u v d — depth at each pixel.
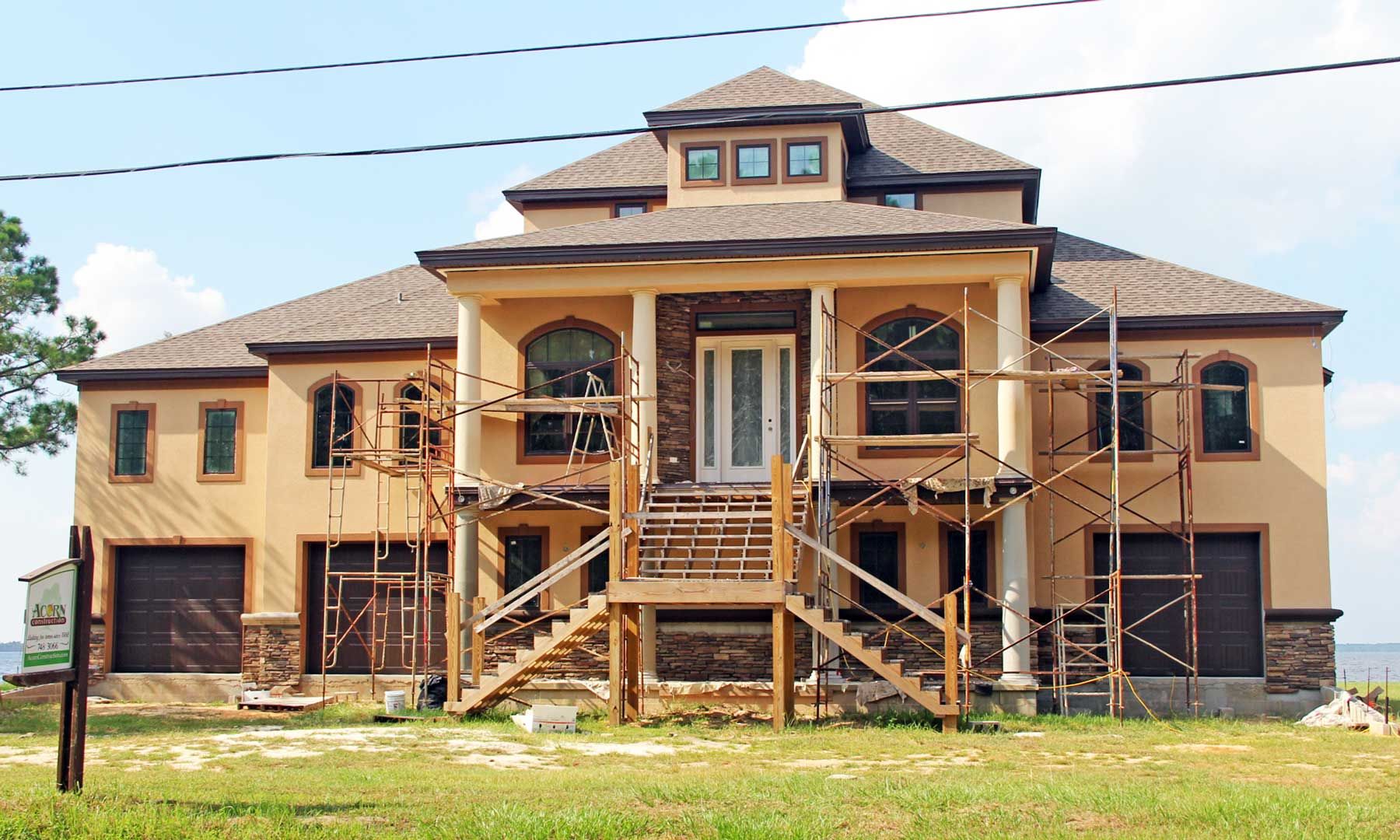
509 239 25.72
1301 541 25.84
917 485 23.31
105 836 11.25
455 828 11.63
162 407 29.98
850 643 20.27
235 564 29.52
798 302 26.16
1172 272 28.73
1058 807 12.62
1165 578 24.00
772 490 22.19
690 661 25.50
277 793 13.45
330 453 26.91
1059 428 26.62
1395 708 26.73
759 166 28.50
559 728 19.94
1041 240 23.73
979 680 23.62
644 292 25.11
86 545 12.95
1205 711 25.52
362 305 30.78
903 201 30.16
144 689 29.02
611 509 21.27
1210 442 26.36
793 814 12.27
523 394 25.25
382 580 26.45
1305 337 26.33
